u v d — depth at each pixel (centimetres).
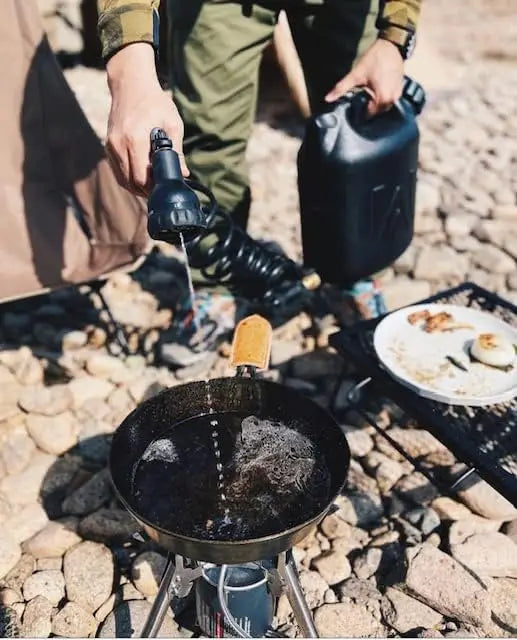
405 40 105
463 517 102
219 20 108
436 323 105
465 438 86
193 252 120
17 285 118
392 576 95
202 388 86
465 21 328
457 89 256
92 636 89
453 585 91
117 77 77
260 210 183
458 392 93
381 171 108
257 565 81
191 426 86
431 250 163
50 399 120
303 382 127
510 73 276
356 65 112
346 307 142
